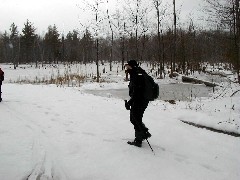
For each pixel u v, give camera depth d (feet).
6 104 36.94
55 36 253.65
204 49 133.90
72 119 29.14
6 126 25.52
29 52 271.90
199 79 90.58
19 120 28.12
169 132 25.07
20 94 47.80
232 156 19.98
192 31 128.47
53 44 252.83
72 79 97.60
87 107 36.04
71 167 17.16
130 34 123.13
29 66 212.23
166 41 123.44
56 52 253.03
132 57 149.18
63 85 80.02
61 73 141.28
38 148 20.08
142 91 19.80
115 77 115.03
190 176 16.53
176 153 20.12
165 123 28.02
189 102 43.86
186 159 19.12
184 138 23.58
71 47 277.85
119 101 43.91
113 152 19.67
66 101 40.78
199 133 25.13
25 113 31.60
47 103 38.45
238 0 47.55
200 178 16.34
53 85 77.05
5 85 66.95
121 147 20.67
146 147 21.02
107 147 20.59
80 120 28.73
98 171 16.74
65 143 21.35
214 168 17.89
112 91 71.31
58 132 24.21
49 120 28.50
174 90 73.00
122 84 85.40
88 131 24.75
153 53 147.43
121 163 17.90
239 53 56.39
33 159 18.02
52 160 18.06
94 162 17.98
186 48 125.18
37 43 266.77
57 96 46.21
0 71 38.55
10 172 15.94
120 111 33.88
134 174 16.47
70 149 20.13
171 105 40.47
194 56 126.52
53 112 32.40
